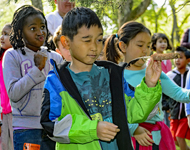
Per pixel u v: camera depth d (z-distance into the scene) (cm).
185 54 492
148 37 277
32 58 283
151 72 189
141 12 509
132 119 194
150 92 187
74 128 169
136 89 193
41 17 282
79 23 179
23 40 285
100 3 297
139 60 274
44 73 289
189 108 392
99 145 182
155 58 188
